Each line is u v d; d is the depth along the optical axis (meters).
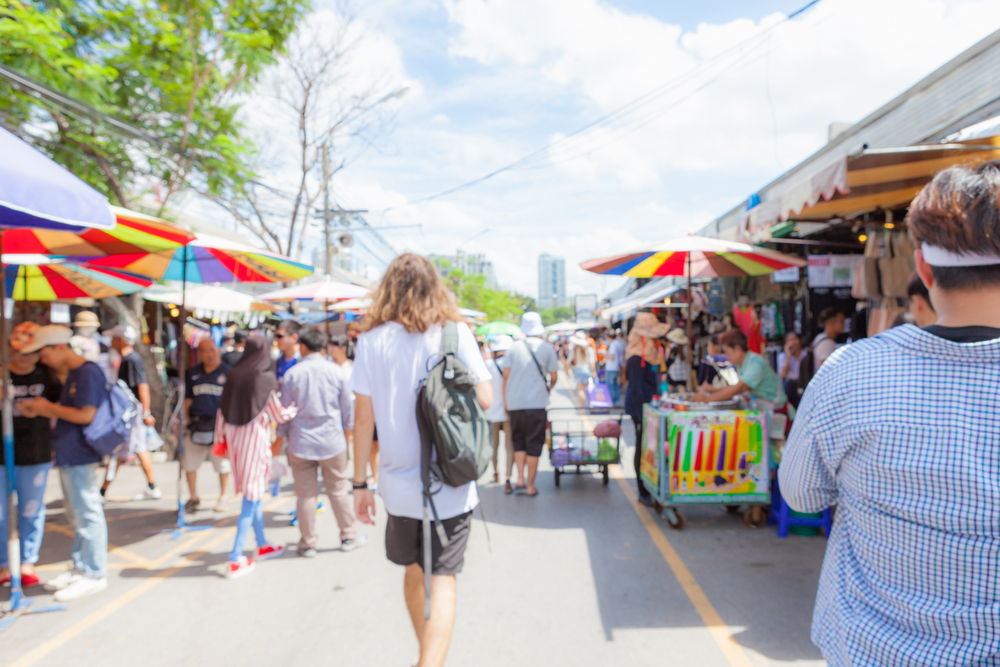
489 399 2.67
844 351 1.31
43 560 5.14
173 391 11.93
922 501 1.10
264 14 9.16
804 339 8.73
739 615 3.63
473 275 51.75
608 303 32.62
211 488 7.64
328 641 3.49
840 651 1.22
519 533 5.29
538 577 4.29
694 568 4.37
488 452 2.60
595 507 6.09
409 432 2.57
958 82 5.55
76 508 4.25
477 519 5.73
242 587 4.30
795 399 6.68
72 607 4.01
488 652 3.28
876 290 5.89
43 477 4.55
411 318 2.59
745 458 5.12
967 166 1.21
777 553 4.64
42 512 4.56
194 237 4.89
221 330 15.91
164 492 7.47
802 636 3.37
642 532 5.23
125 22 8.14
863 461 1.19
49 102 7.15
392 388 2.58
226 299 11.57
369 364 2.64
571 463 7.01
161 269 6.82
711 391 6.10
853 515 1.24
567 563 4.55
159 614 3.89
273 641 3.51
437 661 2.44
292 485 7.63
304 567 4.68
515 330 9.12
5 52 6.63
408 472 2.58
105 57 8.14
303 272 6.86
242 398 4.54
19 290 7.02
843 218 6.37
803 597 3.85
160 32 8.30
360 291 8.30
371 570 4.58
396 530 2.60
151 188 9.28
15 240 4.75
